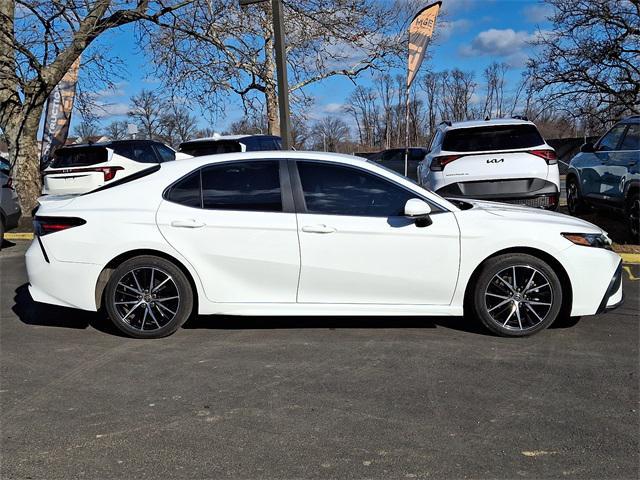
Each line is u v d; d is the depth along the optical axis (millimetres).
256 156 4859
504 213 4863
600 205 9133
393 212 4711
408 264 4672
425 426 3305
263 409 3545
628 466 2885
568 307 4762
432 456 2990
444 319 5297
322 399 3670
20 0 11172
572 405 3545
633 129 8164
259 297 4762
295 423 3359
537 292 4727
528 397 3662
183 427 3332
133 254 4770
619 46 16109
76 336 4965
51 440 3201
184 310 4781
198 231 4680
